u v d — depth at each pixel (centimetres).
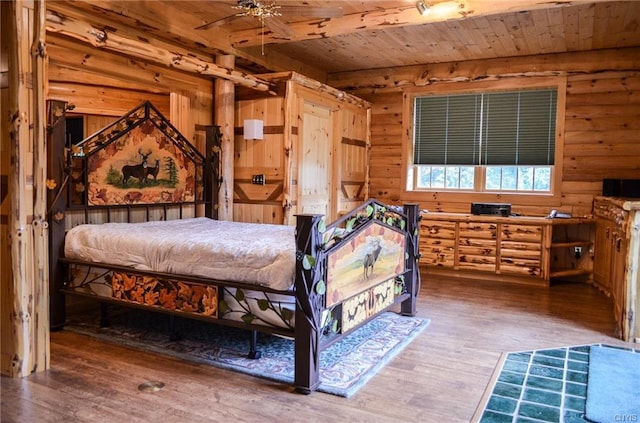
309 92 589
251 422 243
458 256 630
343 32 494
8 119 293
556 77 618
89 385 285
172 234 383
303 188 593
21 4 290
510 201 650
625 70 586
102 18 431
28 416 246
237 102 589
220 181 557
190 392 277
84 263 377
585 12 471
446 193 688
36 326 303
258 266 303
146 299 354
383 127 730
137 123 459
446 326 409
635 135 583
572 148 613
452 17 440
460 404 264
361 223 333
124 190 450
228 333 384
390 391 281
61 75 538
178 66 471
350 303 318
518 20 500
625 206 367
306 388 276
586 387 287
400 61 683
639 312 371
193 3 465
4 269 298
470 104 674
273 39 528
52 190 382
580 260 611
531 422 245
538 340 374
